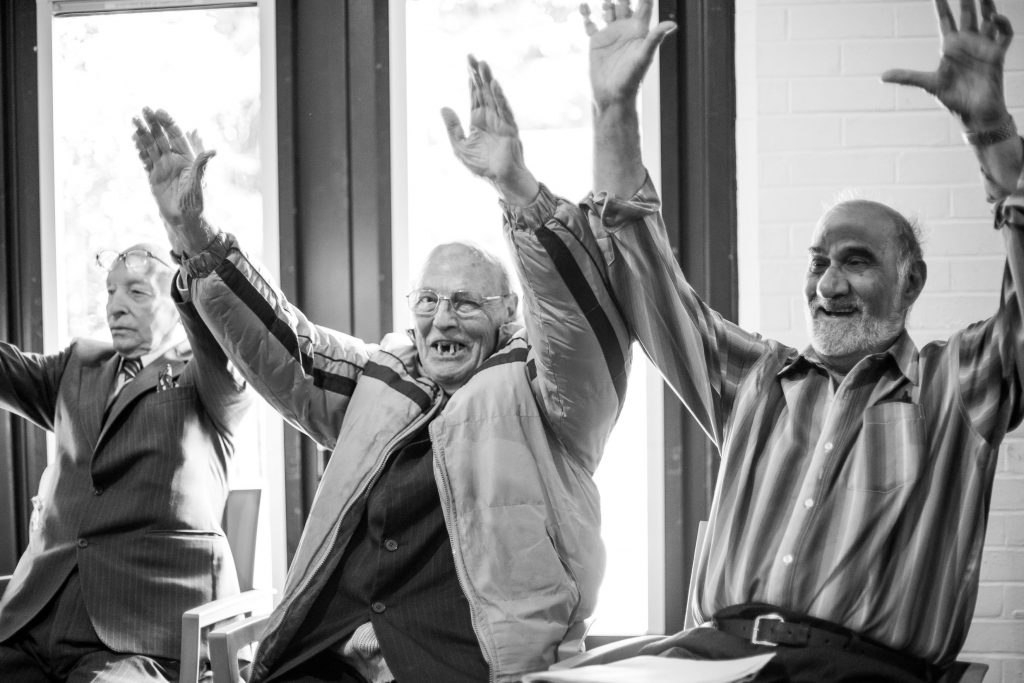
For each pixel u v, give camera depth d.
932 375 2.12
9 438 3.17
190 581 2.54
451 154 3.09
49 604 2.56
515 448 2.28
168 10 3.17
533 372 2.35
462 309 2.42
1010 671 2.70
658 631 2.96
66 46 3.22
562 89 3.04
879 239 2.18
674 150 2.97
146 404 2.60
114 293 2.67
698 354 2.25
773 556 2.08
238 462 3.14
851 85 2.80
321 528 2.31
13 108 3.20
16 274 3.19
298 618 2.27
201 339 2.52
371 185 3.10
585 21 2.25
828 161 2.80
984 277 2.74
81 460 2.62
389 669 2.18
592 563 2.32
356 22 3.10
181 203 2.34
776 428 2.19
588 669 1.89
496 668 2.14
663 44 2.97
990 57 2.03
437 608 2.24
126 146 3.19
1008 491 2.70
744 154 2.92
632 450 3.01
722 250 2.92
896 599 2.00
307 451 3.09
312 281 3.12
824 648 1.97
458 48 3.09
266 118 3.11
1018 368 2.05
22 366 2.75
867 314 2.17
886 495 2.04
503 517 2.24
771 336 2.81
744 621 2.07
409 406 2.38
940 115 2.76
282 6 3.10
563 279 2.19
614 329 2.26
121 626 2.48
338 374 2.50
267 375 2.43
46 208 3.20
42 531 2.61
